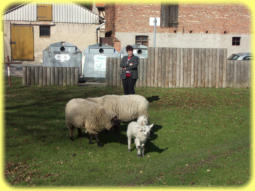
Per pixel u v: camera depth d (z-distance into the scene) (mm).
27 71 15438
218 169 6578
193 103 12430
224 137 8812
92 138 8594
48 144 8047
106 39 29031
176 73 16125
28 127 9156
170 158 7316
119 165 6914
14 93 13531
